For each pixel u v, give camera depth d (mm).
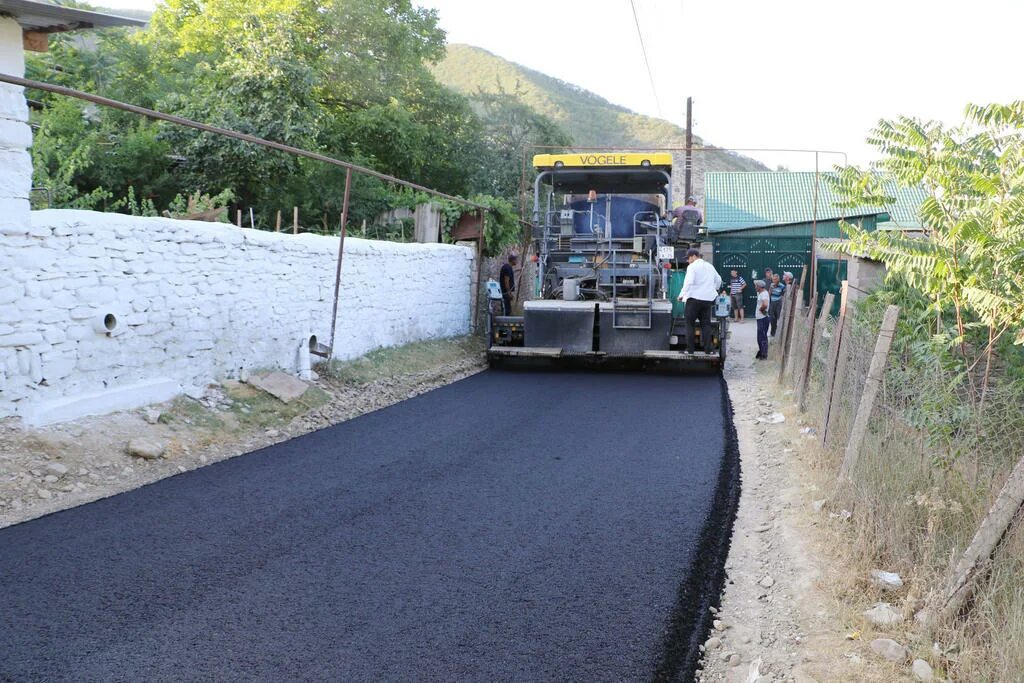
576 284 13914
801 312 11977
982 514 4770
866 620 4133
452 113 29172
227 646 3758
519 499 6125
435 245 14922
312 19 25578
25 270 6664
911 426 5922
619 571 4781
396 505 5898
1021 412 5473
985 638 3754
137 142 18141
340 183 18938
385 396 10461
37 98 19516
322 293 10883
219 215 11664
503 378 12672
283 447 7703
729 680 3693
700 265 13102
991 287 6117
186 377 8438
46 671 3488
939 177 6672
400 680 3508
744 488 6684
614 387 11875
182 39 26984
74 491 5984
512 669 3629
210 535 5188
